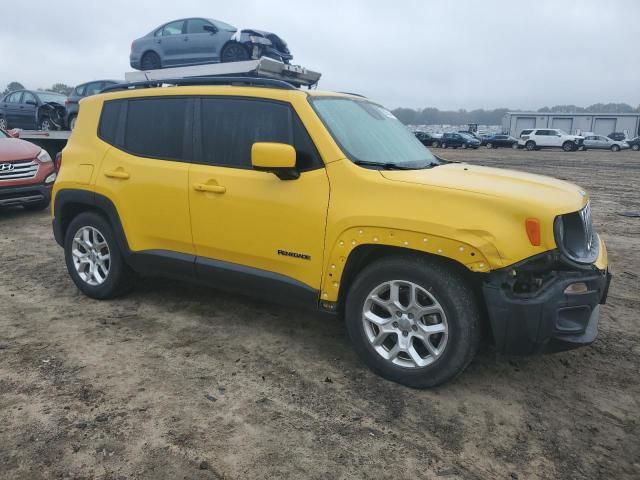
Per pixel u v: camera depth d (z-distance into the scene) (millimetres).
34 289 5277
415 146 4480
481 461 2791
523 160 29250
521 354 3193
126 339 4137
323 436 2959
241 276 3973
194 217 4109
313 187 3586
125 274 4797
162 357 3850
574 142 43094
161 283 5438
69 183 4840
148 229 4402
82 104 4996
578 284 3158
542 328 3070
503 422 3133
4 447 2795
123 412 3139
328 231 3508
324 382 3533
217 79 4219
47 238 7555
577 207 3291
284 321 4547
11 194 8539
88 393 3336
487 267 3047
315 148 3625
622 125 69000
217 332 4301
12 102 17312
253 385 3482
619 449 2920
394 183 3342
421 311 3330
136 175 4414
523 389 3508
